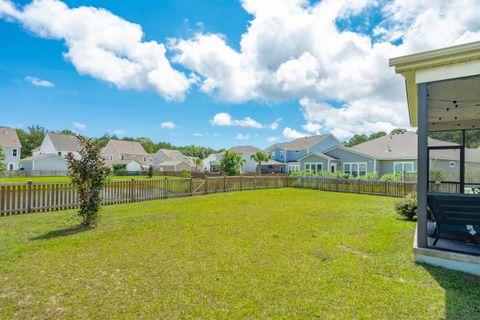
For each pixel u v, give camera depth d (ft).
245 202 32.86
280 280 10.03
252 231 17.48
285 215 23.43
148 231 17.37
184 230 17.67
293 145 119.34
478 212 11.15
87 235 16.29
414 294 8.93
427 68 11.55
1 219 21.29
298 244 14.57
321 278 10.19
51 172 115.24
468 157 65.51
